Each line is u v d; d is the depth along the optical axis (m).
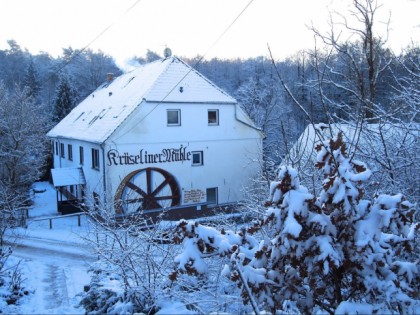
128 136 20.67
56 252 14.47
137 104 20.91
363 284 4.09
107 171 20.17
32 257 13.64
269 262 4.60
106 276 6.97
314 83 7.79
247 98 37.78
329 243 4.00
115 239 6.43
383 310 3.90
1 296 8.34
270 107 29.92
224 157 23.83
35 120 28.08
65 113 46.50
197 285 5.62
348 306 3.84
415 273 4.20
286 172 4.23
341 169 4.07
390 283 4.00
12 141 26.23
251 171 24.47
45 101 50.75
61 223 21.53
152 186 21.50
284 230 3.98
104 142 19.98
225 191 23.91
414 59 8.13
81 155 24.97
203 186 23.19
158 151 21.61
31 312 5.84
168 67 22.86
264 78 42.69
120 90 26.61
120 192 19.72
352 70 8.05
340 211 4.08
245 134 24.47
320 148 4.41
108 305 5.58
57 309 5.64
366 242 3.91
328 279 4.32
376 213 4.09
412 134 7.27
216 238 4.71
